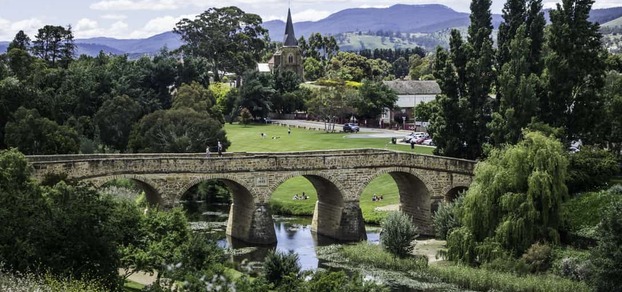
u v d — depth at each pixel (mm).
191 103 168875
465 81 136875
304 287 63250
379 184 151125
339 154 119125
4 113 137500
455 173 125312
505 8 141250
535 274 91750
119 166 103812
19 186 68188
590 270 85562
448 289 90188
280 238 118812
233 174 111812
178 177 108312
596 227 93312
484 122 134750
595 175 114688
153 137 145500
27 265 56625
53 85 180250
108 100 159375
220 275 59938
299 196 144125
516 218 96438
